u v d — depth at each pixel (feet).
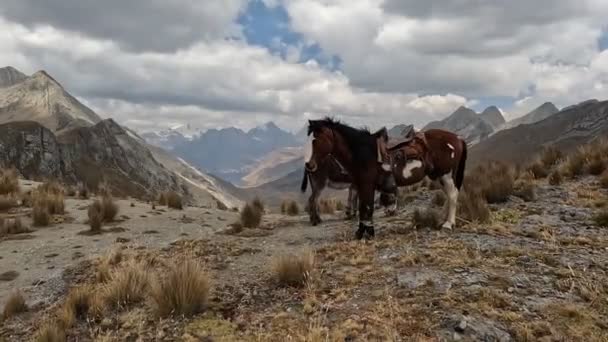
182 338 19.72
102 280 28.94
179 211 61.93
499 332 17.80
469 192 41.24
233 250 34.01
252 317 21.21
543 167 53.83
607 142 53.16
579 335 17.44
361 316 19.88
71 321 22.29
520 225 32.91
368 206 32.04
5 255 37.68
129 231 46.14
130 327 21.34
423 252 27.25
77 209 58.65
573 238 28.55
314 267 26.07
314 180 42.75
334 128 30.73
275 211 62.03
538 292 21.06
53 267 34.24
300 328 19.53
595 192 40.68
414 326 18.65
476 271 23.57
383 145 31.40
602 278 22.02
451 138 33.78
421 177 32.35
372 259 27.50
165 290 22.17
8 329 23.65
